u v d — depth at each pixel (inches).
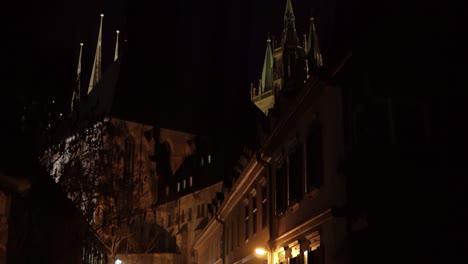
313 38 2827.3
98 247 1307.8
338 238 446.3
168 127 3676.2
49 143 629.6
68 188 983.6
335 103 469.7
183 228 3157.0
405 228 366.3
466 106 330.6
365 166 412.8
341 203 451.5
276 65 3659.0
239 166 1047.6
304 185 546.3
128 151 3444.9
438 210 344.2
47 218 595.2
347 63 440.5
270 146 700.7
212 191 3102.9
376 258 395.2
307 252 538.9
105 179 1630.2
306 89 517.0
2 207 395.5
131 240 2564.0
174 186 3452.3
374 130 403.5
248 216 915.4
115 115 3518.7
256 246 829.2
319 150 496.4
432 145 357.1
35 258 546.3
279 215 668.7
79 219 813.2
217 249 1443.2
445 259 333.4
